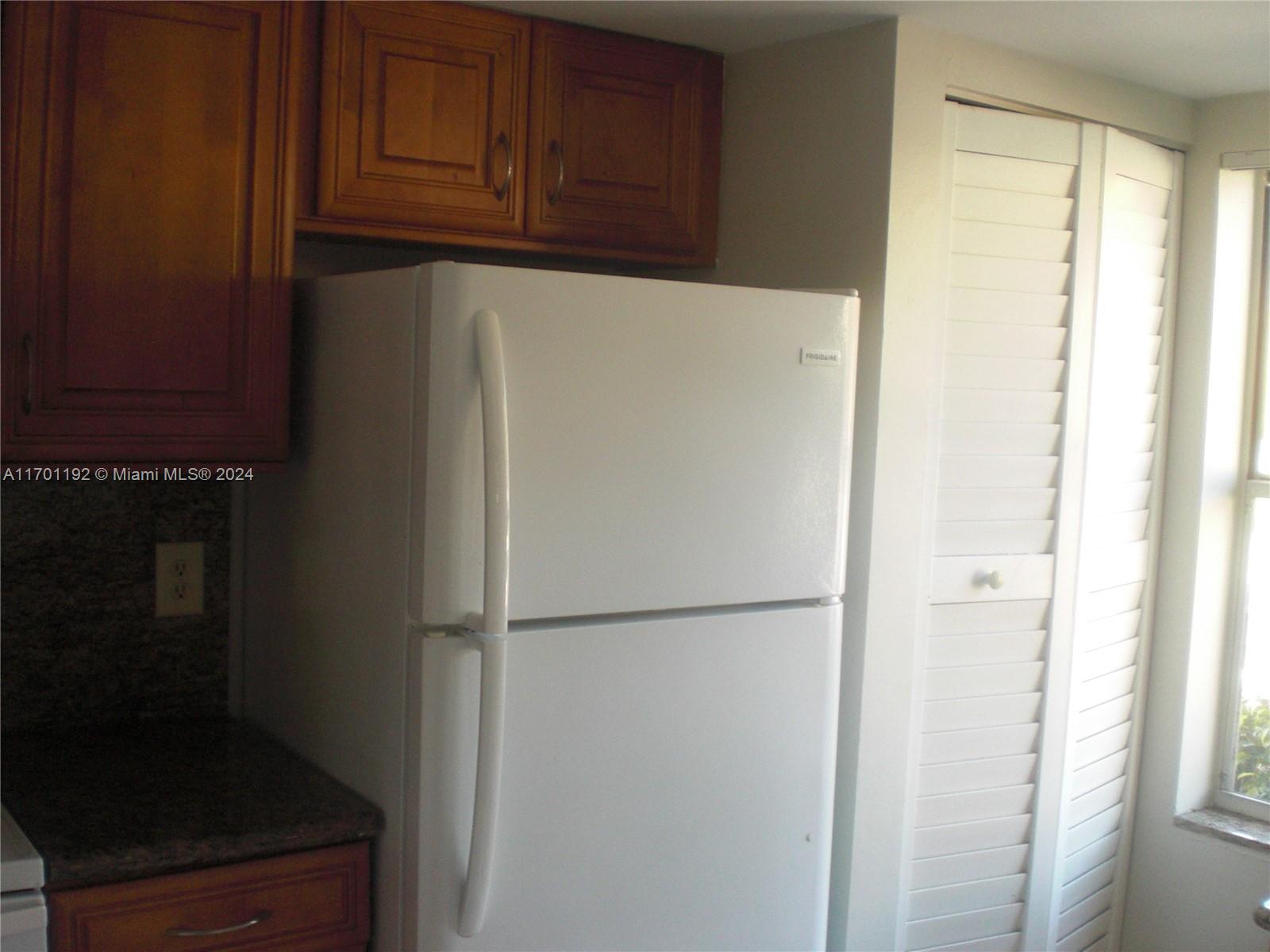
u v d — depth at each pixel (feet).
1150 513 7.76
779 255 6.84
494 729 4.52
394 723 4.91
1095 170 7.04
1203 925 7.66
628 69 6.76
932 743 6.73
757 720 5.39
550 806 4.84
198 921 4.75
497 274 4.61
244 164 5.32
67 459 5.00
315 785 5.43
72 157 4.92
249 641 6.54
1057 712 7.16
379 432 4.99
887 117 6.22
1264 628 7.77
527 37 6.39
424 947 4.72
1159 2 5.74
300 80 5.63
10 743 6.02
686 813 5.20
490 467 4.46
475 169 6.32
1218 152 7.54
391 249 7.07
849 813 6.38
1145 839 7.98
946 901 6.93
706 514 5.16
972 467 6.71
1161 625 7.87
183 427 5.25
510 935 4.81
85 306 4.99
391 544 4.91
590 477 4.84
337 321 5.37
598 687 4.92
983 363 6.70
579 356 4.79
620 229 6.84
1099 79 7.02
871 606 6.31
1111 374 7.26
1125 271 7.29
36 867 4.35
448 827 4.68
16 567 6.05
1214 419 7.67
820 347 5.44
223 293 5.31
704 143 7.13
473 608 4.67
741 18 6.35
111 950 4.58
